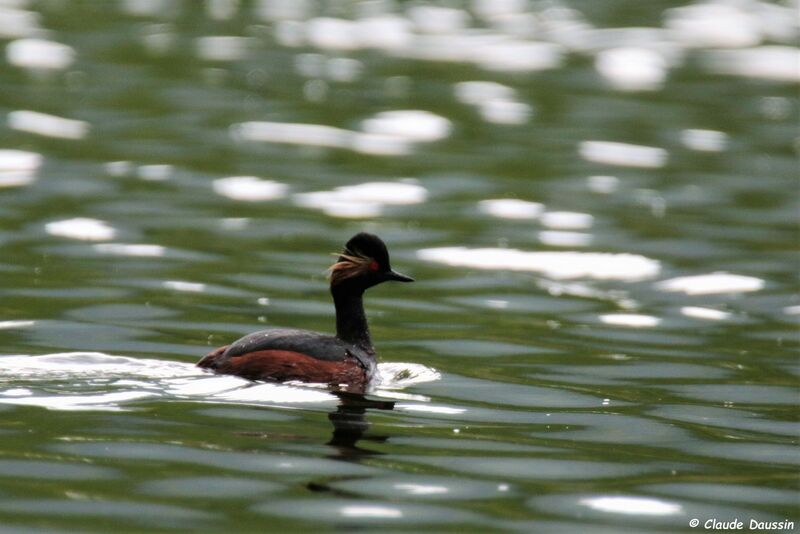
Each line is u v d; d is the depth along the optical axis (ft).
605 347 53.67
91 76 106.83
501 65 118.73
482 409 43.57
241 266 63.93
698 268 67.00
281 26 132.98
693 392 47.42
